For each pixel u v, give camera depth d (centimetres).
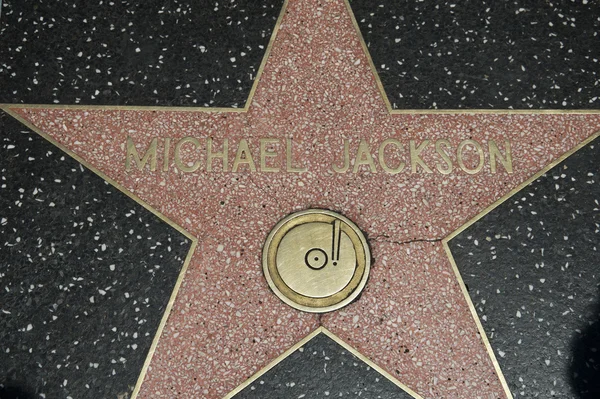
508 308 166
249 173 173
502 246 170
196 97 178
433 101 180
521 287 168
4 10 183
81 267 166
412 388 159
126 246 167
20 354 159
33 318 162
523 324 165
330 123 177
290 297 165
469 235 171
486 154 176
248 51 183
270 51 183
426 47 185
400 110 179
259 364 160
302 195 172
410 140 177
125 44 182
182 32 184
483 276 168
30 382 157
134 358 160
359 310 165
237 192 172
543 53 186
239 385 159
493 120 179
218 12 186
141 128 175
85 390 157
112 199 170
